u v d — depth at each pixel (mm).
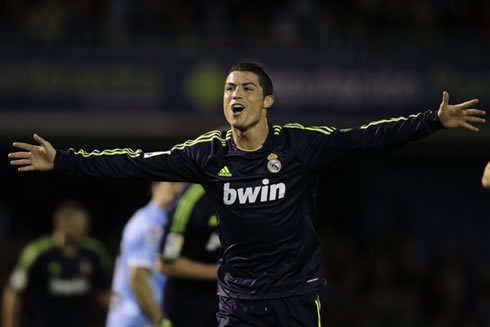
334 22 48750
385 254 47250
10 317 28375
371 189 52031
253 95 15555
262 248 15539
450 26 49344
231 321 15805
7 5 44219
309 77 42219
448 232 52250
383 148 15484
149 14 45969
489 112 43406
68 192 50281
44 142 15406
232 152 15719
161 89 40875
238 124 15484
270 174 15508
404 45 43344
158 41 41000
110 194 50750
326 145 15633
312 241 15758
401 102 42844
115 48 40562
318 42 42719
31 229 49406
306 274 15688
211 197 15906
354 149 15539
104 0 45781
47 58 39875
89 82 40219
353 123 42469
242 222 15516
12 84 39531
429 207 52375
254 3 48438
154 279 24953
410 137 15312
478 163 52656
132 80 40594
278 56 42031
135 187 51062
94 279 29234
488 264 52094
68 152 15586
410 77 43000
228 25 47469
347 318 44062
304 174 15656
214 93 41281
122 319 25188
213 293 20578
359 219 51562
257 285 15609
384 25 49281
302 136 15766
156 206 24250
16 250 44719
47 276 28438
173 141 45719
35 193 49719
